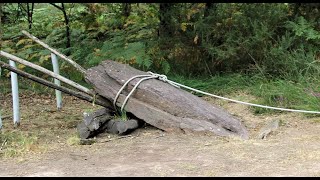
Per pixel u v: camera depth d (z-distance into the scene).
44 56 11.98
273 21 12.34
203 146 7.77
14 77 9.23
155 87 8.89
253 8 12.47
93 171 6.70
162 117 8.66
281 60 11.69
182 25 12.14
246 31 12.21
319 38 11.83
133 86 8.93
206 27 12.22
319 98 9.91
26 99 11.72
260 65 11.98
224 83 11.68
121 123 8.57
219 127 8.55
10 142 8.03
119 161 7.12
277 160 7.00
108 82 9.05
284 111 9.88
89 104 11.26
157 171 6.64
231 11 12.43
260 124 9.24
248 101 10.55
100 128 8.61
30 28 13.67
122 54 11.59
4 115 10.26
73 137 8.32
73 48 12.60
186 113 8.71
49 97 11.95
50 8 14.43
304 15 12.73
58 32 13.21
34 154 7.53
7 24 14.02
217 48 12.05
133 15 13.08
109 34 12.79
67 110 10.72
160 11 12.56
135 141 8.16
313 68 11.27
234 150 7.50
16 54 12.16
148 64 11.38
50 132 8.89
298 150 7.43
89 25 13.16
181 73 12.30
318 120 9.26
